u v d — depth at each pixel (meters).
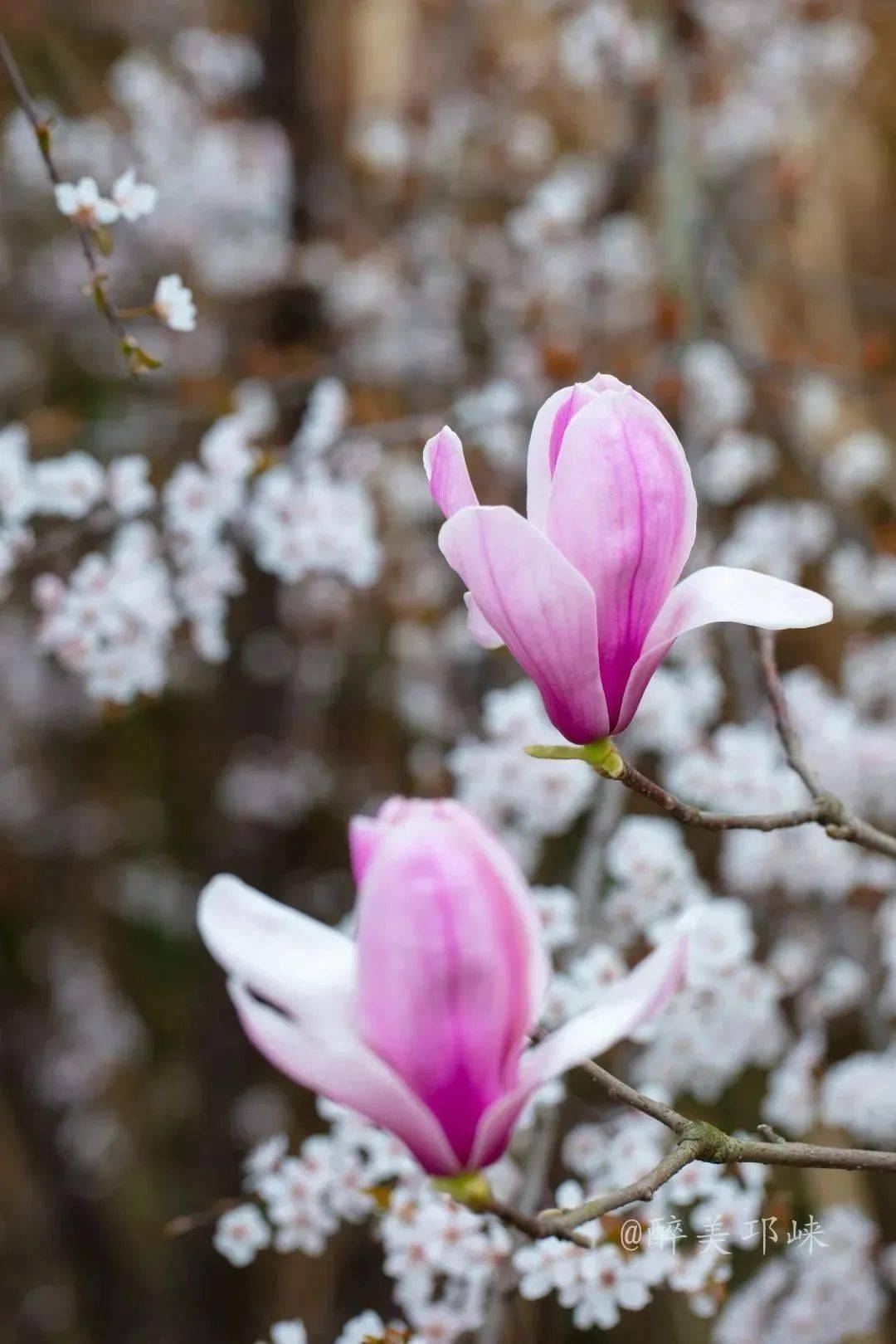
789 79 2.33
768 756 1.52
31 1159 2.70
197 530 1.52
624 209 2.11
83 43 2.58
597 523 0.99
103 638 1.53
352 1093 0.94
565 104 2.55
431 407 2.14
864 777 1.64
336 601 2.16
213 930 0.95
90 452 2.16
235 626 2.33
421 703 2.20
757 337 2.07
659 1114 1.02
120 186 1.29
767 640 1.14
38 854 2.67
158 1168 2.77
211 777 2.65
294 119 2.39
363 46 2.45
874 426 2.21
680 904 1.43
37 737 2.67
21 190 2.50
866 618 2.04
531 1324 1.31
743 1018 1.42
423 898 0.93
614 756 1.02
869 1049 1.66
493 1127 0.94
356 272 2.29
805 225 2.37
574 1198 1.22
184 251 2.53
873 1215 1.75
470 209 2.49
